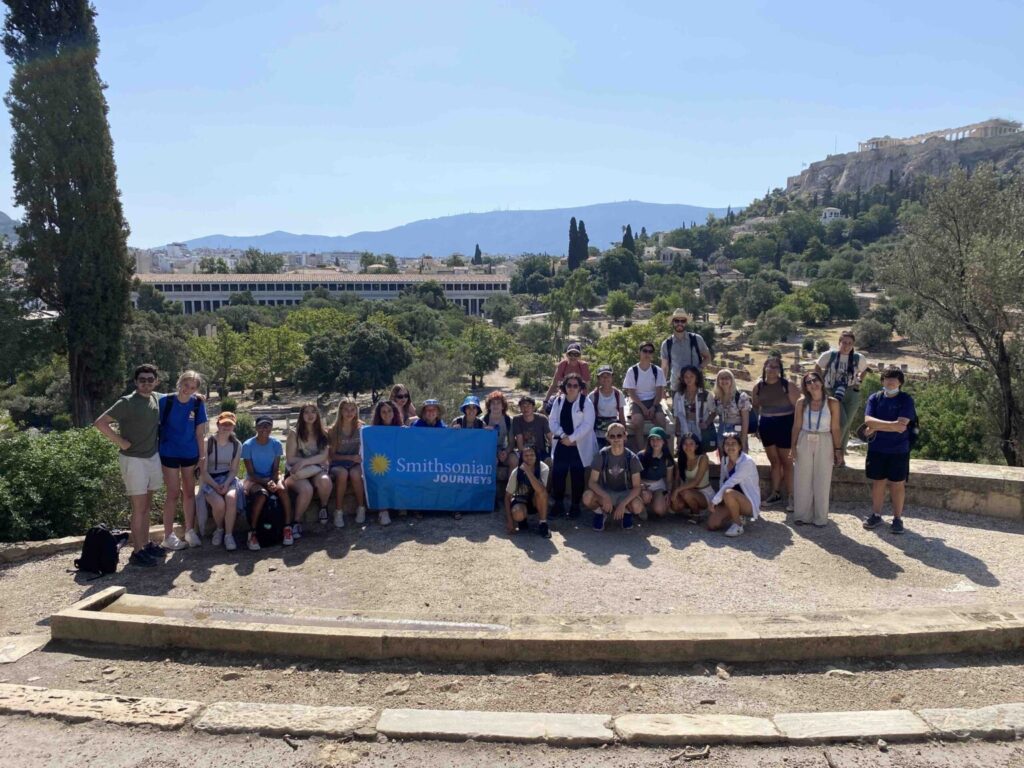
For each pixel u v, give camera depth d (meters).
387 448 9.48
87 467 10.23
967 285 19.41
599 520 8.91
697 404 9.55
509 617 6.12
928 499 9.68
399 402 10.46
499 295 148.75
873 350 87.62
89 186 23.64
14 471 9.55
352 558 8.08
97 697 4.98
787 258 185.00
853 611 6.16
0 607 7.05
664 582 7.29
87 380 24.69
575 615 6.37
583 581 7.34
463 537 8.73
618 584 7.25
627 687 5.19
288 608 6.43
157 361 55.75
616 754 4.38
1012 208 19.88
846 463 10.23
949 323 20.47
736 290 132.00
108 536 7.88
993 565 7.70
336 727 4.61
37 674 5.47
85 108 23.48
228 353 76.25
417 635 5.62
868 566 7.69
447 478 9.56
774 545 8.35
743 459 8.76
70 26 23.20
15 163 23.36
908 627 5.72
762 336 100.44
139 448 7.98
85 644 5.97
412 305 114.62
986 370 21.02
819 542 8.45
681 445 9.30
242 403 75.50
